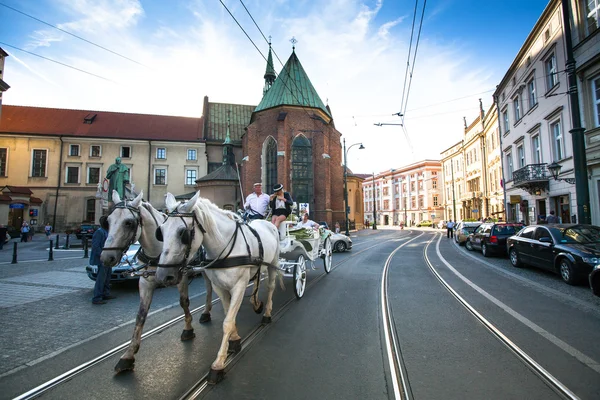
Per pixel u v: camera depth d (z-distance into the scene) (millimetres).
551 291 7574
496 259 13992
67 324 5406
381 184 85250
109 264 3746
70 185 40469
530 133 20172
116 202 4188
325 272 10375
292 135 34562
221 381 3432
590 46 13961
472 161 41344
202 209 3715
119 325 5363
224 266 3863
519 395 3137
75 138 41125
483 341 4512
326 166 34219
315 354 4117
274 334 4832
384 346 4352
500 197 30984
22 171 39844
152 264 4176
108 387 3324
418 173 71562
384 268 11359
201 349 4297
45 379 3484
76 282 9094
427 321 5398
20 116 42094
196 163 43531
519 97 22000
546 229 9812
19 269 11508
